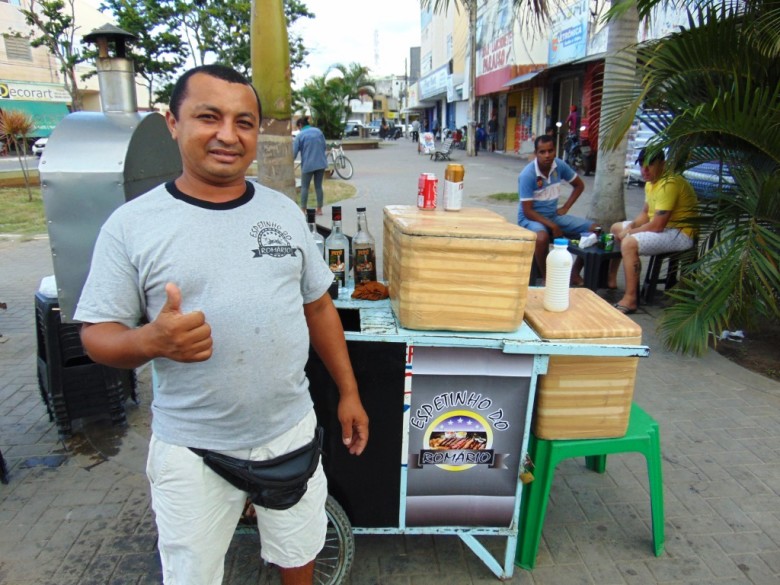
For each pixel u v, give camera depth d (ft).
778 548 8.33
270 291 4.96
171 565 5.39
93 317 4.68
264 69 10.19
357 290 8.22
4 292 20.57
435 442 7.22
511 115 82.94
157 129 10.03
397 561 8.07
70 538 8.52
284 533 5.84
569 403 7.34
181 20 60.44
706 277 13.33
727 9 13.74
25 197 44.21
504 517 7.55
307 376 7.02
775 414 11.90
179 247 4.67
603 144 15.21
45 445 10.99
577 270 18.81
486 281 6.65
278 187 10.83
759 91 12.14
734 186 14.11
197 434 5.03
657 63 13.64
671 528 8.73
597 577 7.80
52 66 122.93
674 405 12.28
